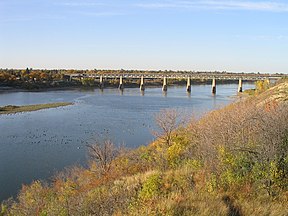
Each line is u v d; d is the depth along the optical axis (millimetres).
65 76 152500
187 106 67250
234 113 17953
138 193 11492
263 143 10398
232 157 10570
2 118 57062
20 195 20969
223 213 8078
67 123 51562
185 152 17328
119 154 26172
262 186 9312
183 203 8883
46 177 26172
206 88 147000
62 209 12344
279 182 9289
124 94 107562
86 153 33000
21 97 94875
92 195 13406
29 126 49312
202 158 13359
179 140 22156
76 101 84000
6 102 80938
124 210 9898
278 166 9570
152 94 107312
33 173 27391
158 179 11906
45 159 31562
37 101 83875
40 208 15562
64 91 120125
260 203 8688
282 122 10938
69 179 22328
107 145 31516
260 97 36719
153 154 20953
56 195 18797
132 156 23406
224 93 110750
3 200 20984
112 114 60594
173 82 172875
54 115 60375
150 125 48219
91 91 121625
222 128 13656
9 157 32469
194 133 21344
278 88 34312
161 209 8727
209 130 15141
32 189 20766
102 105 75188
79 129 46344
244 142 11281
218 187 9891
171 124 33125
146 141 37594
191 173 11922
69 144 37500
